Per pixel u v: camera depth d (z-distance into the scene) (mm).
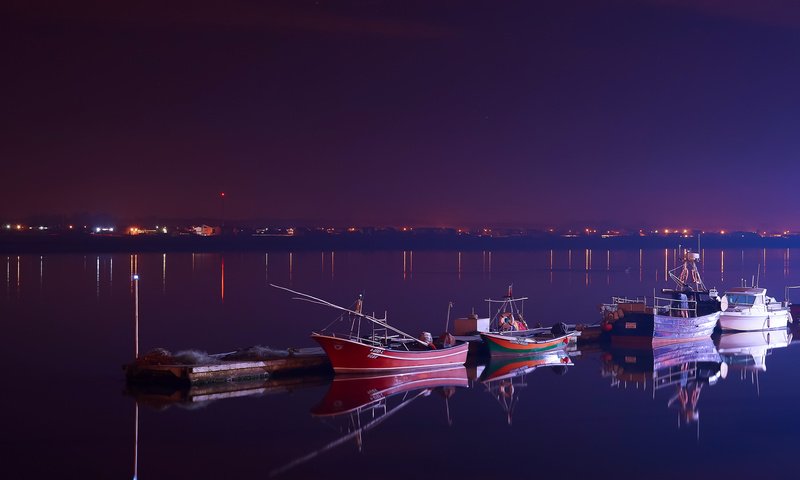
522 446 27359
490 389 35750
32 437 27812
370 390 35062
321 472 24609
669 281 110250
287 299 79125
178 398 33094
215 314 65062
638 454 26656
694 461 25984
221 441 27531
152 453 26188
